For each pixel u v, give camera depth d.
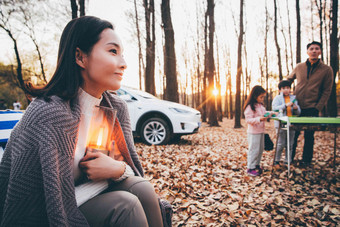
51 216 0.65
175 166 3.88
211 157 4.60
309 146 4.19
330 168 3.99
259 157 3.78
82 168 0.87
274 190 3.05
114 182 1.02
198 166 3.94
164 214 1.11
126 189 0.98
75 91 0.81
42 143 0.67
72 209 0.74
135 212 0.81
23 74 19.48
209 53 13.95
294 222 2.23
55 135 0.70
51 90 0.80
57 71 0.85
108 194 0.85
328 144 6.64
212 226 2.12
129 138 1.19
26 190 0.66
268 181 3.31
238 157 4.90
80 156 0.88
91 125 0.95
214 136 8.49
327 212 2.40
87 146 0.92
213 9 13.57
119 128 1.06
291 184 3.23
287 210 2.47
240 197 2.74
